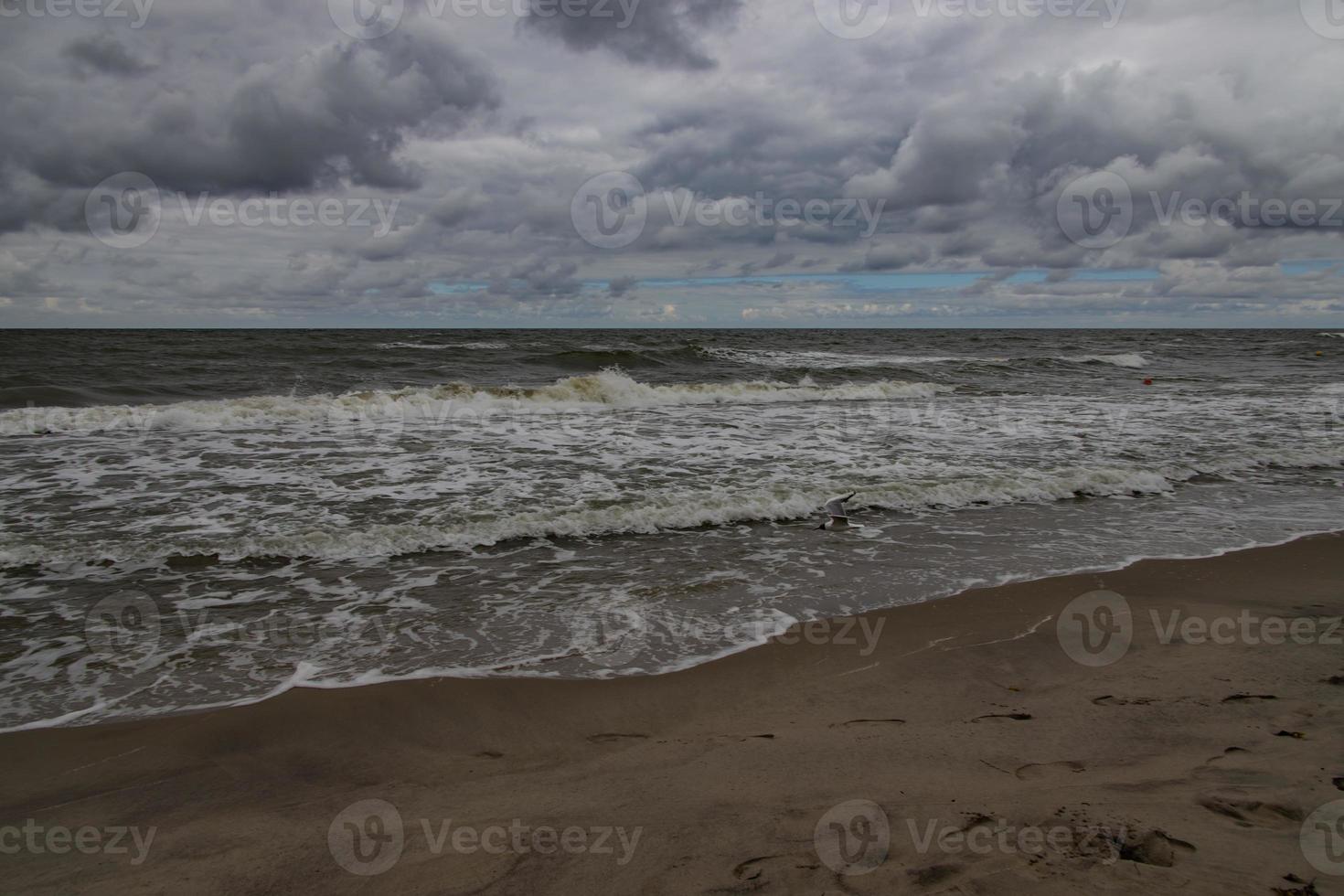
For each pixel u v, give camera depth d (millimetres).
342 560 6020
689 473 9117
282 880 2402
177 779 3150
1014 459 10125
